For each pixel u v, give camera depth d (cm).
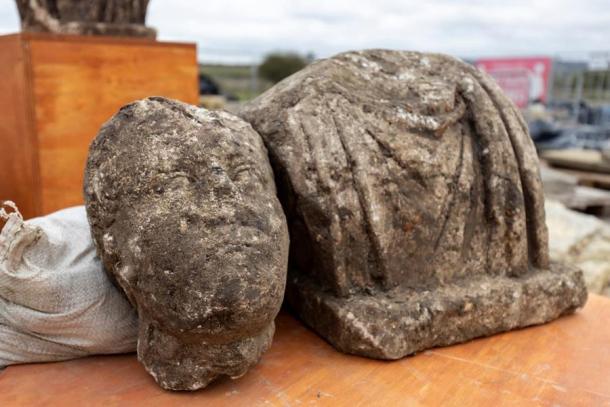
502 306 167
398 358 154
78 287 146
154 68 294
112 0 306
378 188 158
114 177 131
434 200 166
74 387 138
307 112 158
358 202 156
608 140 645
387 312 152
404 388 143
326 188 153
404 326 153
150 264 124
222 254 122
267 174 142
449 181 168
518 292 170
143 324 137
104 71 276
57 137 265
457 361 156
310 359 155
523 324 174
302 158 155
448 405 137
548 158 612
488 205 173
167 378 134
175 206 125
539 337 171
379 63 181
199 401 134
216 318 121
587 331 175
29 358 147
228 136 135
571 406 137
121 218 129
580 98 659
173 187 127
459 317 161
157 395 135
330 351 159
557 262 191
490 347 164
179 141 130
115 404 132
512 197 173
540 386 145
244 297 121
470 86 179
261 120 164
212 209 126
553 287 177
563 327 178
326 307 159
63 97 264
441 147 168
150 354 136
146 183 127
